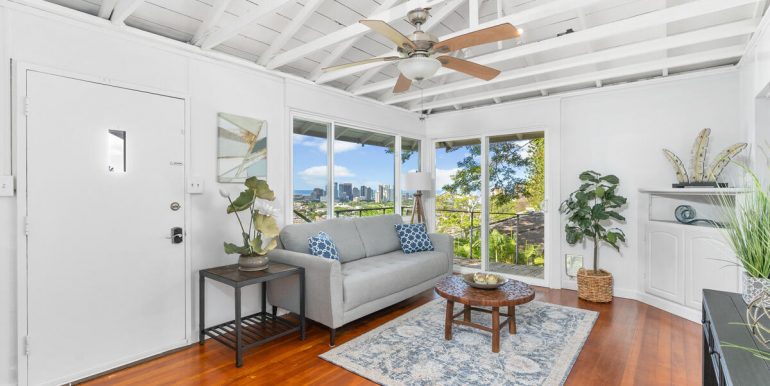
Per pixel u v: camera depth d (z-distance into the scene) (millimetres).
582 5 2203
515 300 2686
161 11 2697
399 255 4160
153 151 2785
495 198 5137
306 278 3047
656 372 2459
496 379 2361
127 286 2654
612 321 3379
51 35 2328
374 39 3615
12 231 2215
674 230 3559
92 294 2496
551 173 4562
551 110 4559
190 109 3010
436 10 3281
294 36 3324
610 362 2600
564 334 3061
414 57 2145
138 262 2707
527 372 2445
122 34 2633
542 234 4742
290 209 3781
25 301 2240
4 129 2186
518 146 4926
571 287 4473
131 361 2664
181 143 2943
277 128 3678
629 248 4113
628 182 4117
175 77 2920
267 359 2680
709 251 3244
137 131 2699
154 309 2791
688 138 3781
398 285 3508
